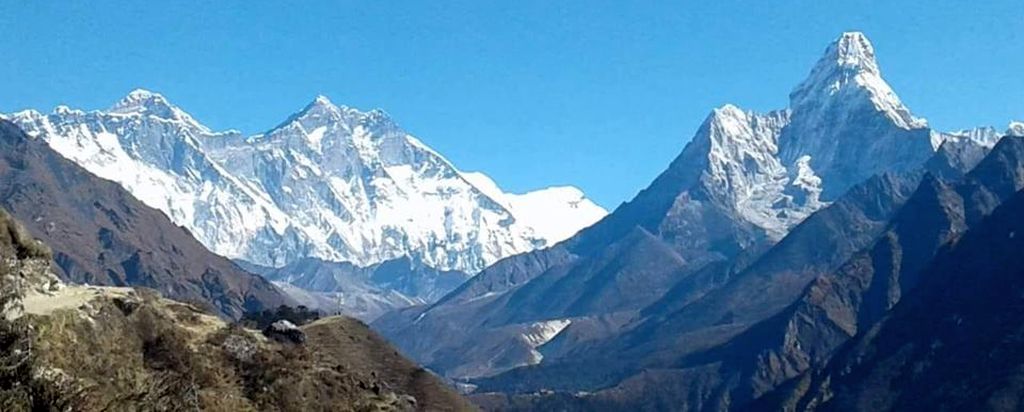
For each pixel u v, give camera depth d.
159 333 97.06
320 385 112.31
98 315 89.56
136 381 81.88
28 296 87.31
